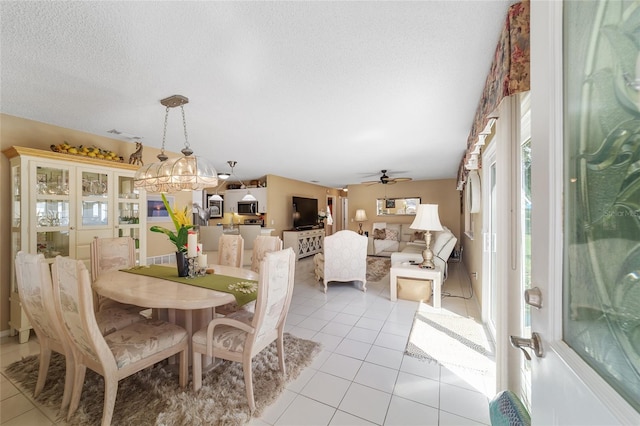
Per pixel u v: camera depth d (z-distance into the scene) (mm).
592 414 474
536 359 711
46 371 1741
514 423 832
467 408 1613
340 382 1866
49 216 2678
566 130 630
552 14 657
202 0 1211
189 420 1481
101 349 1389
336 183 8352
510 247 1567
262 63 1740
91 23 1355
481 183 3156
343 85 2039
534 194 743
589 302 554
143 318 2119
